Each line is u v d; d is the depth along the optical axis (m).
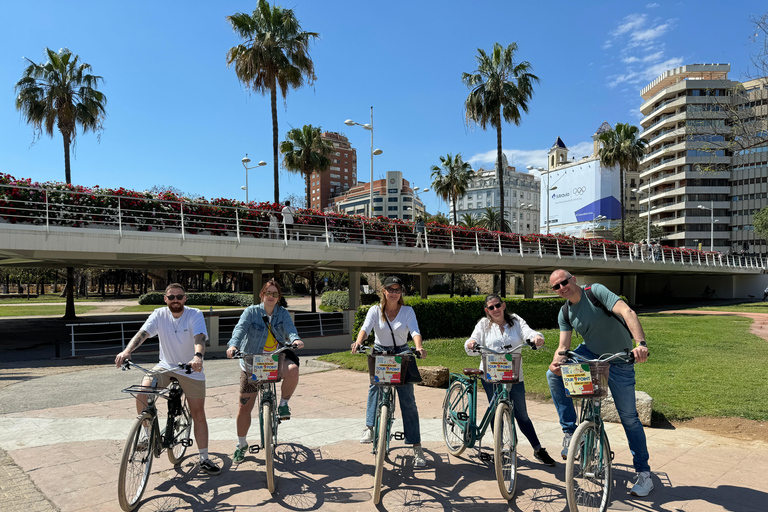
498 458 3.70
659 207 82.19
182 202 15.61
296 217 19.88
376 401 4.54
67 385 8.66
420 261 21.45
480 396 7.21
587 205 107.44
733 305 36.75
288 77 24.75
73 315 26.41
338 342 17.47
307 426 5.87
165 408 6.76
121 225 14.44
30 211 13.71
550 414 6.33
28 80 24.44
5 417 6.39
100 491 4.04
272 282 4.55
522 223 141.00
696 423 5.85
